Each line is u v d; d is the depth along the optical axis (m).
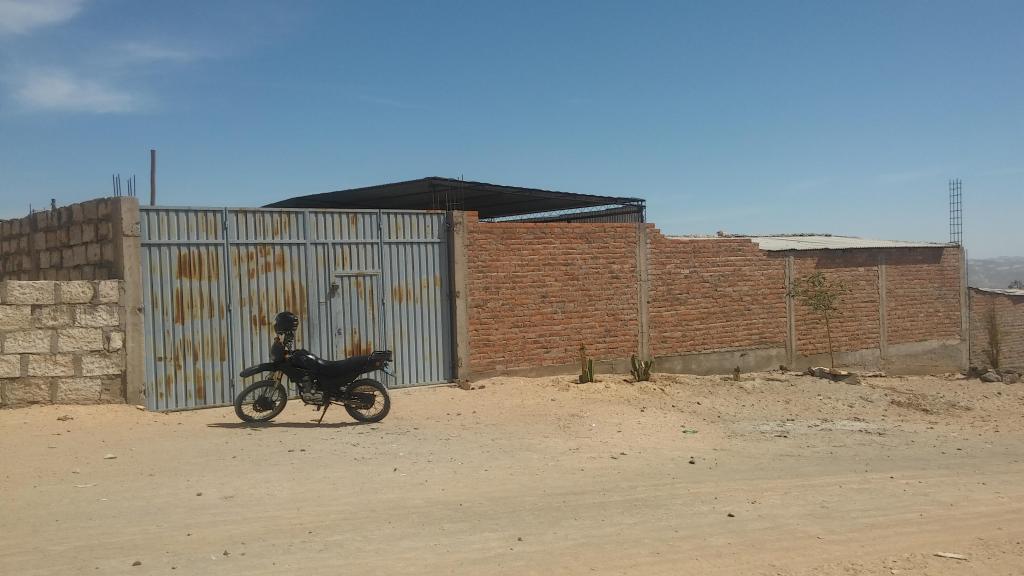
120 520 6.52
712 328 18.17
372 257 14.15
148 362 12.07
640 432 11.55
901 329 21.08
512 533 6.31
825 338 19.88
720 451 10.52
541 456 9.67
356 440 10.26
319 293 13.61
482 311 15.22
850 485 8.36
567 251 16.20
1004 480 8.80
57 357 11.30
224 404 12.69
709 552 5.88
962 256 22.06
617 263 16.84
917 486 8.37
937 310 21.67
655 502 7.42
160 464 8.62
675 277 17.64
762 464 9.65
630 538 6.21
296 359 11.32
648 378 16.09
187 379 12.40
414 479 8.23
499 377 15.35
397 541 6.05
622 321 16.89
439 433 10.95
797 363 19.41
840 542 6.18
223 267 12.73
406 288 14.52
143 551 5.73
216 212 12.69
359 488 7.77
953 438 12.05
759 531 6.46
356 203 19.09
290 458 9.07
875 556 5.83
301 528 6.37
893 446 11.27
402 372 14.47
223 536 6.13
